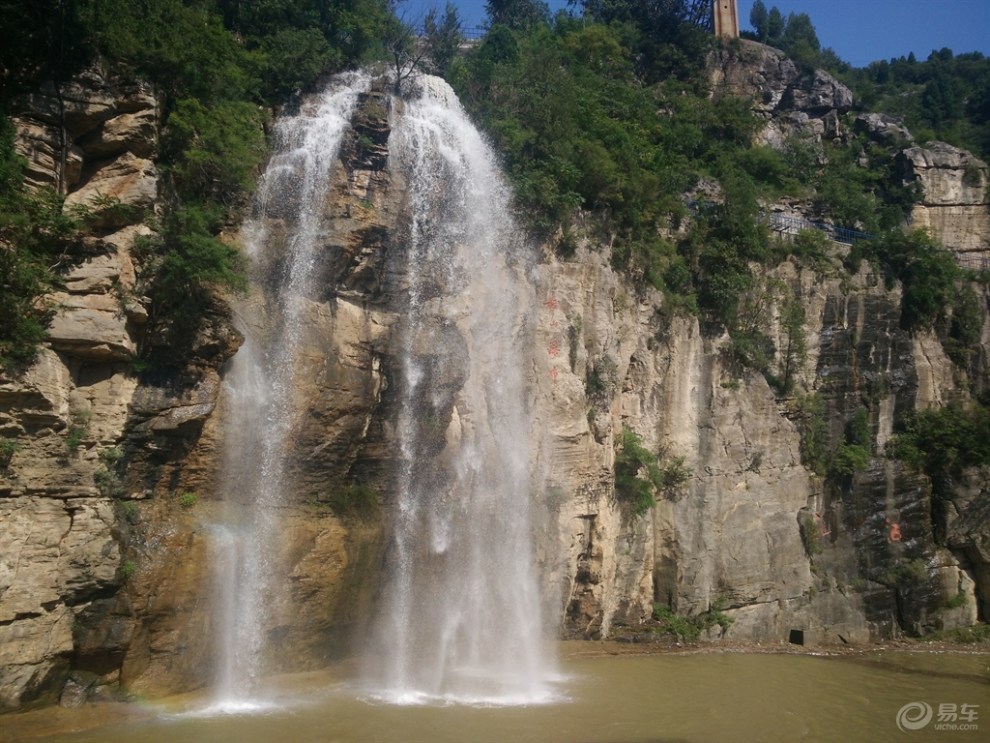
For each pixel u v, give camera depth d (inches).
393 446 976.9
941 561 1581.0
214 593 810.8
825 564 1477.6
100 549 745.0
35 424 730.2
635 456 1248.8
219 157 896.3
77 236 784.9
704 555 1323.8
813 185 1995.6
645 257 1352.1
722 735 813.2
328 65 1155.3
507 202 1191.6
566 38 1887.3
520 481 1085.8
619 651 1172.5
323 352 928.3
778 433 1456.7
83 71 835.4
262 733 716.7
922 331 1754.4
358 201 1010.7
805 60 2517.2
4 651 687.1
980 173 2060.8
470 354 1072.8
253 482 867.4
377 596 944.3
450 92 1272.1
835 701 983.0
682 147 1753.2
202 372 832.9
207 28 956.6
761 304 1520.7
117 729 710.5
